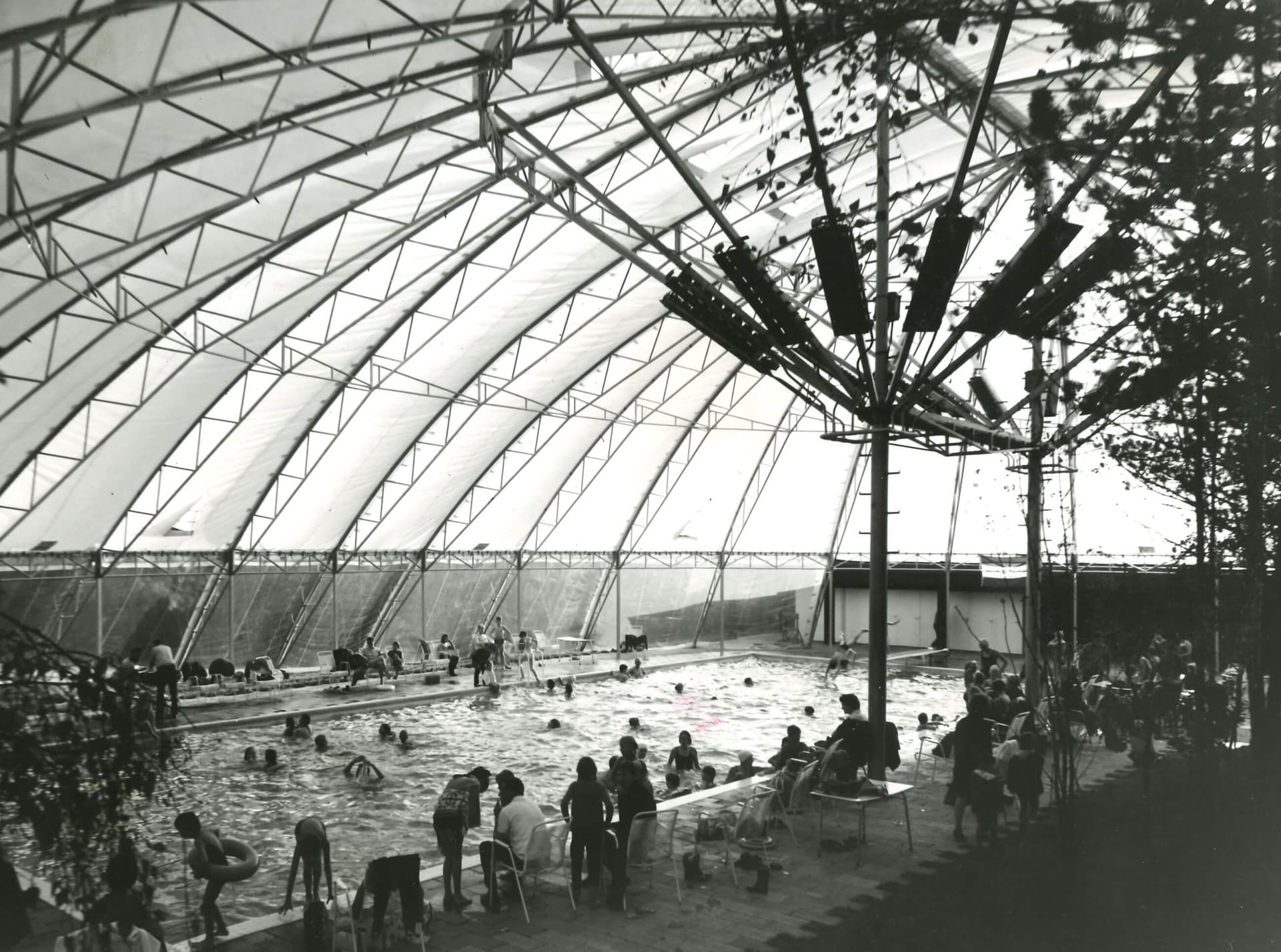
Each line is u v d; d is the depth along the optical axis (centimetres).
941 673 3166
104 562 2327
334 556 2847
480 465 2936
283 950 833
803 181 1173
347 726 2284
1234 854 827
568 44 1426
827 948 796
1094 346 864
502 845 912
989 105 1827
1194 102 688
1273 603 826
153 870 474
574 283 2366
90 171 1273
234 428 2255
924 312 1227
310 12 1162
